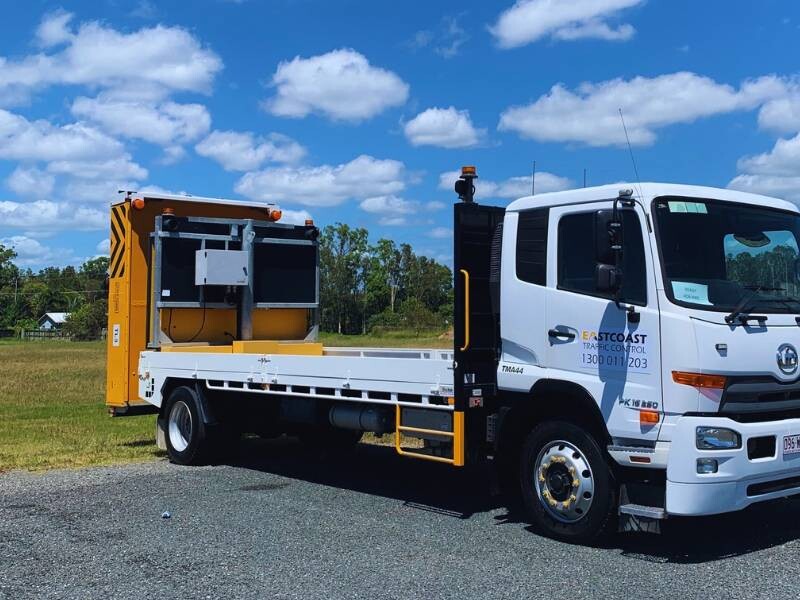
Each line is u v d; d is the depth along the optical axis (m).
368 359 8.23
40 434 14.22
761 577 5.82
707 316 6.11
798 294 6.93
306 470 10.46
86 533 7.21
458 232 7.50
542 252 7.16
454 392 7.32
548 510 6.95
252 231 11.75
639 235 6.43
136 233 11.76
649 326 6.25
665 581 5.75
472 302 7.53
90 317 98.00
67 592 5.62
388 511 8.02
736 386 6.12
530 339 7.20
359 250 90.62
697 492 5.92
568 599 5.38
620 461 6.37
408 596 5.47
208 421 10.69
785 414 6.46
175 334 11.62
